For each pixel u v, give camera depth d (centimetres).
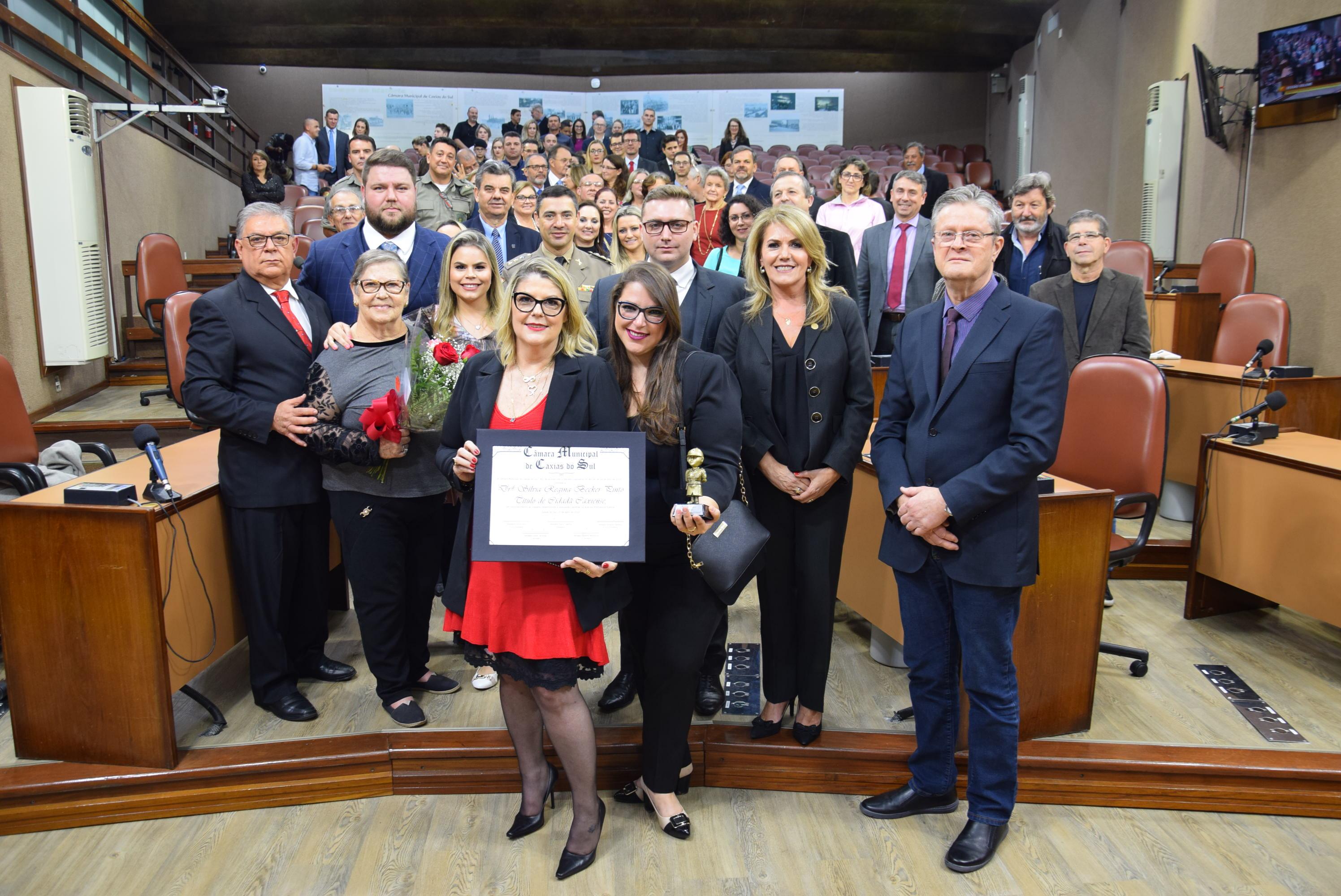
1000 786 221
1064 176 1053
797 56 1355
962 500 205
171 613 245
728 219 328
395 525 263
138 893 214
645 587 231
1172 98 750
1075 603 257
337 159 1084
